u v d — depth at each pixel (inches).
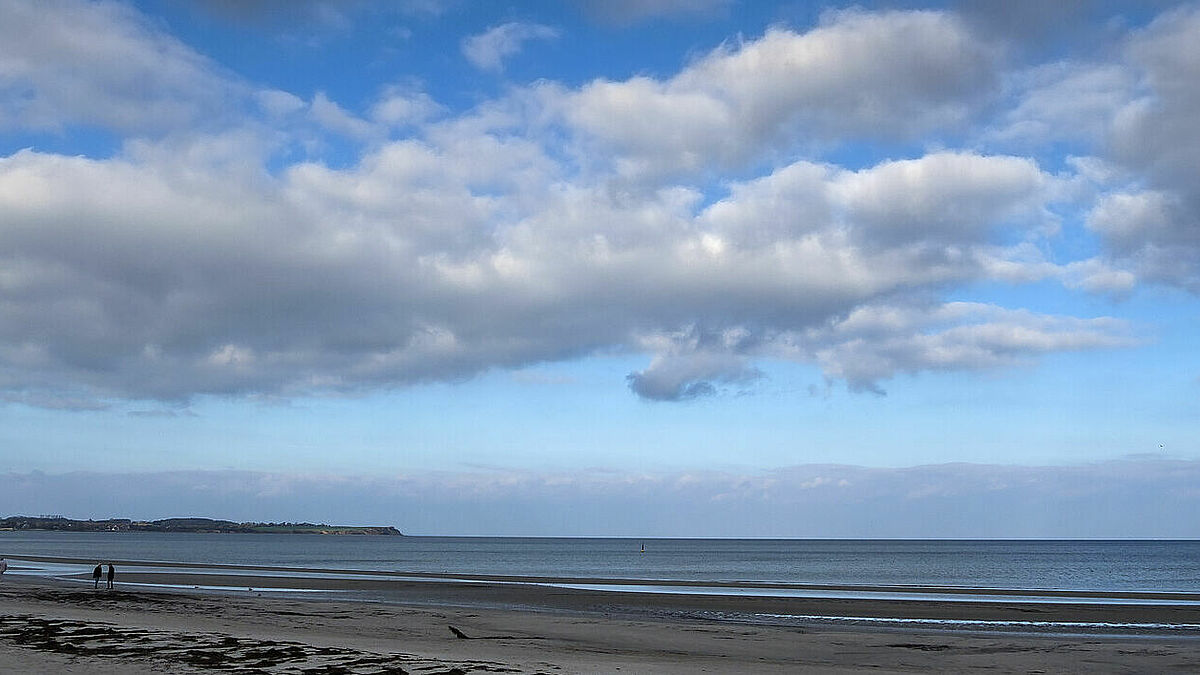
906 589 2628.0
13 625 1087.0
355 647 967.0
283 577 2970.0
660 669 885.8
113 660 801.6
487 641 1187.9
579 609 1861.5
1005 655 1138.0
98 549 7052.2
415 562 5118.1
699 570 4274.1
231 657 839.1
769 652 1152.8
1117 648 1206.3
